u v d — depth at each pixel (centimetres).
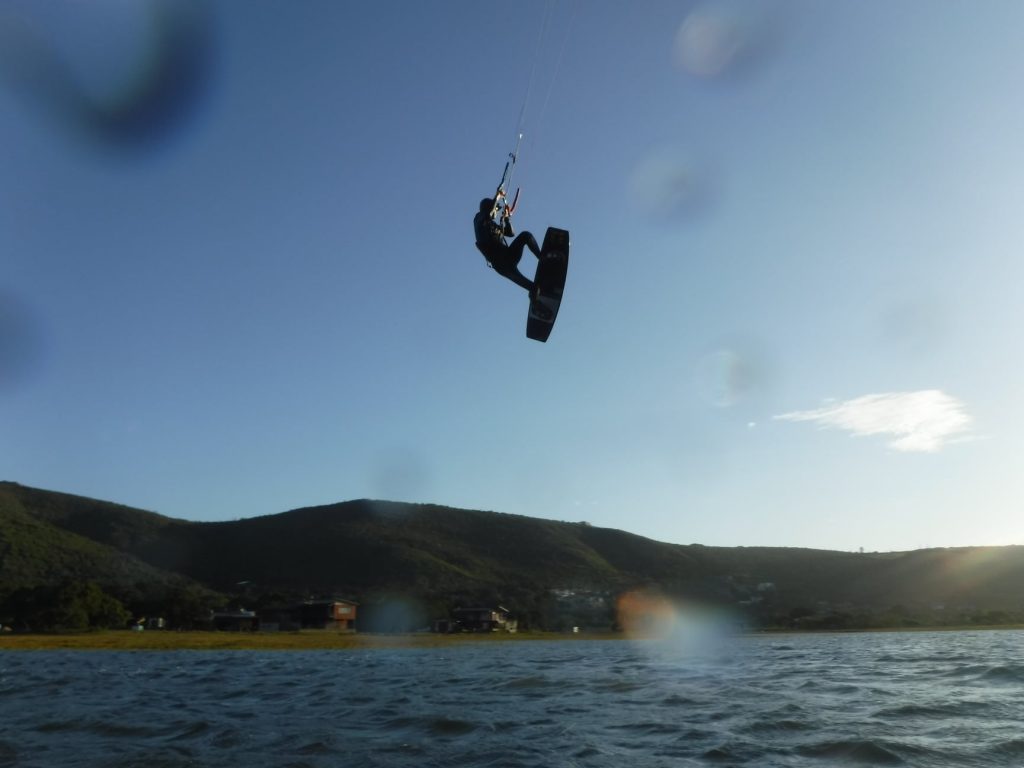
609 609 13275
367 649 7562
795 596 14788
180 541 16662
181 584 13975
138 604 10819
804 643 7594
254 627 11112
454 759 1609
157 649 7250
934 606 13562
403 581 14100
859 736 1770
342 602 11681
